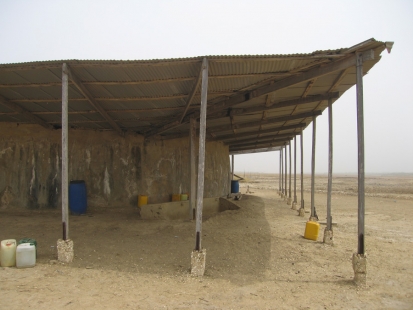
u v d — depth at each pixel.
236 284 5.01
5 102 8.17
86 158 11.59
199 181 5.41
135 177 12.29
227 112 9.06
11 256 5.45
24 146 10.96
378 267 6.12
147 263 5.94
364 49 5.19
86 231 8.34
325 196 24.70
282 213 13.80
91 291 4.55
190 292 4.62
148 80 6.70
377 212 15.32
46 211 10.84
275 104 8.45
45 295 4.33
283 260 6.39
